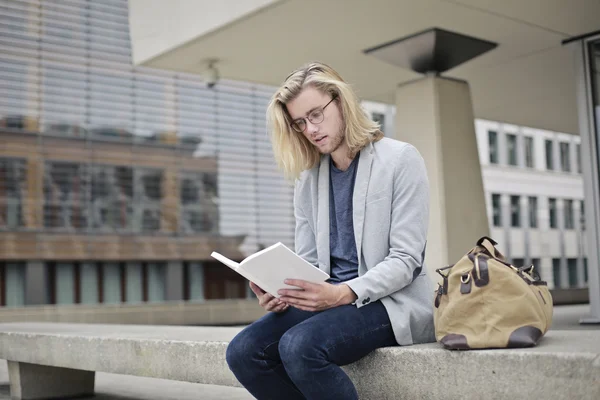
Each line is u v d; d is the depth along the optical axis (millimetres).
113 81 22188
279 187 24219
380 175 2559
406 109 8820
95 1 22281
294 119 2592
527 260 35094
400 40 8195
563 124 13164
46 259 24891
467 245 8484
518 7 7219
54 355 4570
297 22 7566
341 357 2475
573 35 8031
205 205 26938
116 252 26219
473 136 8797
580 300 16750
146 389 5895
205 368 3355
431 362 2410
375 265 2555
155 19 8750
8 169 24141
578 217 37000
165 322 16484
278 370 2592
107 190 25453
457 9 7277
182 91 23078
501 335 2285
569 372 2070
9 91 21094
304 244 2816
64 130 25156
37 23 21391
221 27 7695
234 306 17750
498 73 9562
